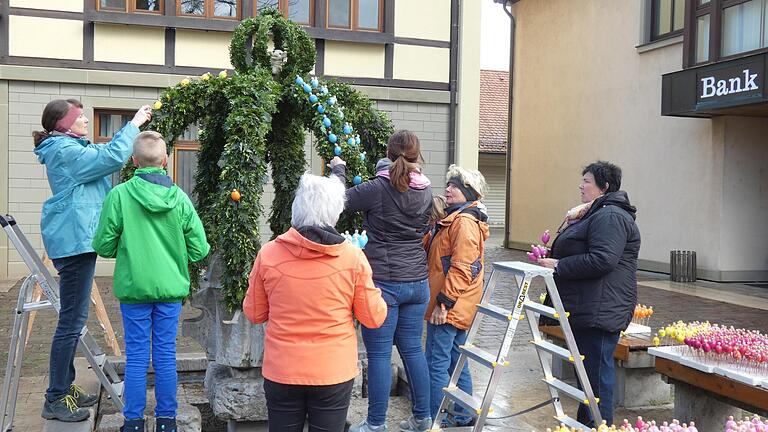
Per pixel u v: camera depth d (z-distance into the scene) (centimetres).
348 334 294
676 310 987
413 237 388
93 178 389
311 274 288
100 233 360
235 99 425
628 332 524
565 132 1753
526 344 716
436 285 418
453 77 1312
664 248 1431
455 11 1307
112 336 625
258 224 423
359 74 1273
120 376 543
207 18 1209
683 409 440
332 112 459
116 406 451
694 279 1321
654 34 1471
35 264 402
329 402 291
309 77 483
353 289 294
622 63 1547
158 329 370
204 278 453
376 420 384
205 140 477
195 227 374
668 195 1421
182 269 372
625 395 500
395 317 384
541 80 1855
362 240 360
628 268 388
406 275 381
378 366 382
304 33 496
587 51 1666
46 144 387
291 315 288
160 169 370
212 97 443
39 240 1171
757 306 1030
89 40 1174
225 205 414
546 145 1833
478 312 399
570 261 384
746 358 402
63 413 397
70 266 391
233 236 410
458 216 411
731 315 951
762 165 1326
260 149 417
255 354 429
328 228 295
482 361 375
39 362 614
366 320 299
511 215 1998
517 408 474
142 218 360
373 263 379
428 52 1303
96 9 1176
